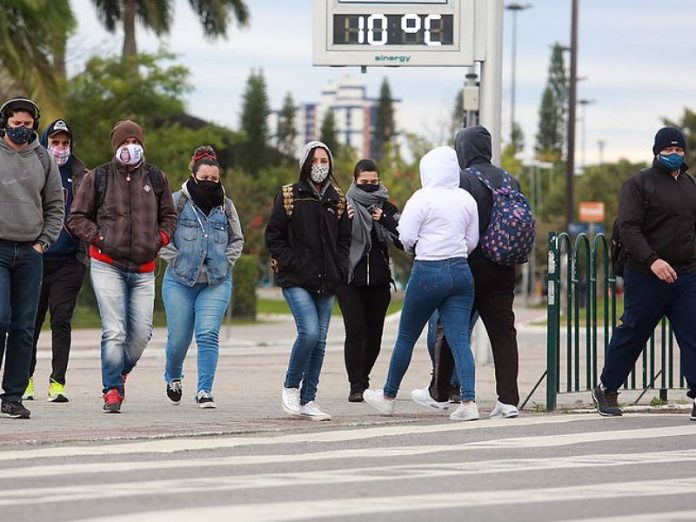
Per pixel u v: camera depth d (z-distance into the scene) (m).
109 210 32.41
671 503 19.64
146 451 24.83
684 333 31.75
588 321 35.81
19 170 30.23
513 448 25.89
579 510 18.91
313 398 31.64
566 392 35.19
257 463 23.34
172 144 124.38
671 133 31.31
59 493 19.69
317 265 31.17
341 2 50.78
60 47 103.25
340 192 31.77
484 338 52.72
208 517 17.70
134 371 49.38
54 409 33.28
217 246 33.59
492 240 31.31
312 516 17.91
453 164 31.36
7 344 30.62
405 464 23.47
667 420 31.39
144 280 32.88
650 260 31.12
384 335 86.00
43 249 30.67
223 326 100.62
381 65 50.69
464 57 50.81
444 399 34.19
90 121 123.31
